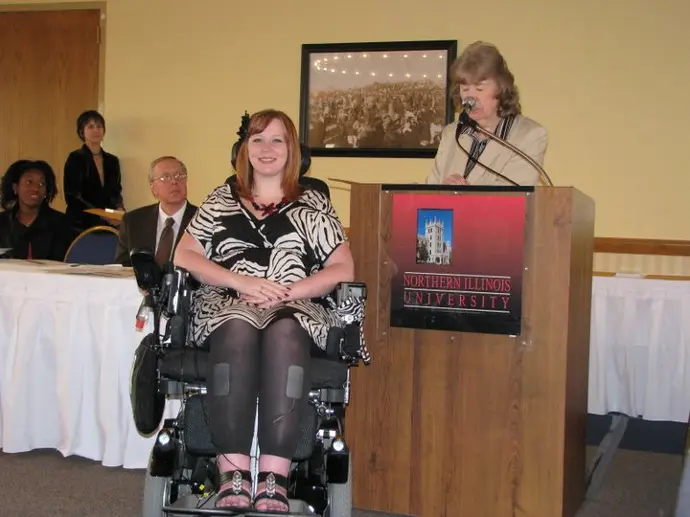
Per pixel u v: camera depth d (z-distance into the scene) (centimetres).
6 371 291
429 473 238
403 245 238
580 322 243
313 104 521
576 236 231
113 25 561
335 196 520
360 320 200
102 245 371
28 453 300
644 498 270
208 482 198
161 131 554
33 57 577
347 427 245
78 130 539
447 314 234
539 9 485
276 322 187
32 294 288
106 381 278
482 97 261
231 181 230
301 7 525
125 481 272
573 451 239
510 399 229
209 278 204
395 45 505
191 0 545
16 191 392
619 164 478
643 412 348
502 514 230
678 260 459
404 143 507
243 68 538
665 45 468
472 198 231
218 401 178
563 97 484
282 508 170
